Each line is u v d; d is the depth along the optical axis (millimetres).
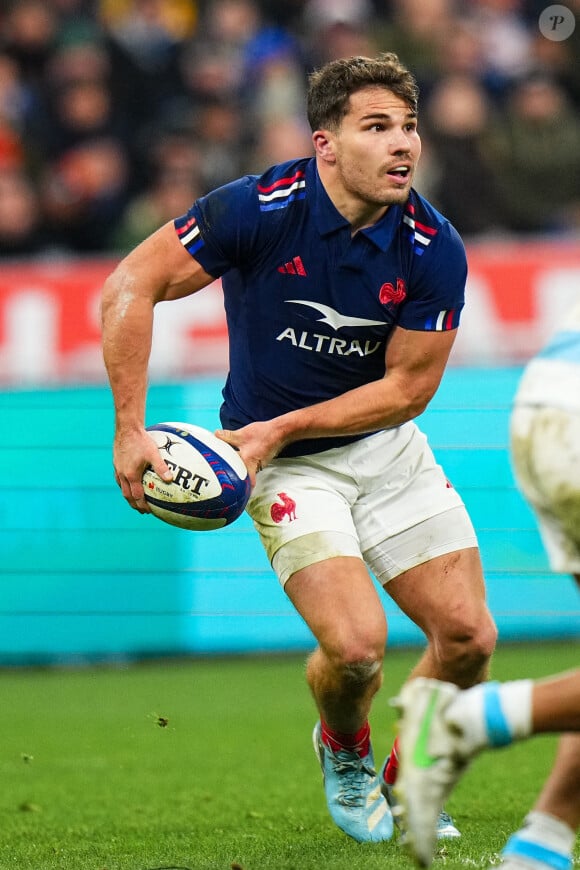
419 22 44750
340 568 14234
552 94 42938
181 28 44938
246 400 15367
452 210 41469
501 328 33094
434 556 14977
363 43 44562
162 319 32562
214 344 32594
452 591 14742
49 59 43438
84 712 26734
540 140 42125
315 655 14742
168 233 14477
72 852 14719
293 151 42406
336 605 13953
